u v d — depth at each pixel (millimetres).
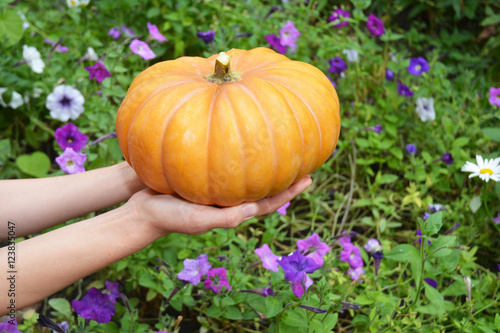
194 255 941
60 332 726
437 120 1265
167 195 705
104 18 1434
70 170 935
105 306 779
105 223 682
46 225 787
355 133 1201
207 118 686
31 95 1150
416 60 1265
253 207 703
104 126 1059
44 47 1257
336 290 892
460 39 1600
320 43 1425
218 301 836
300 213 1146
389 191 1143
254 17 1401
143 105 711
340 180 1213
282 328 770
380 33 1279
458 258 854
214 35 1194
